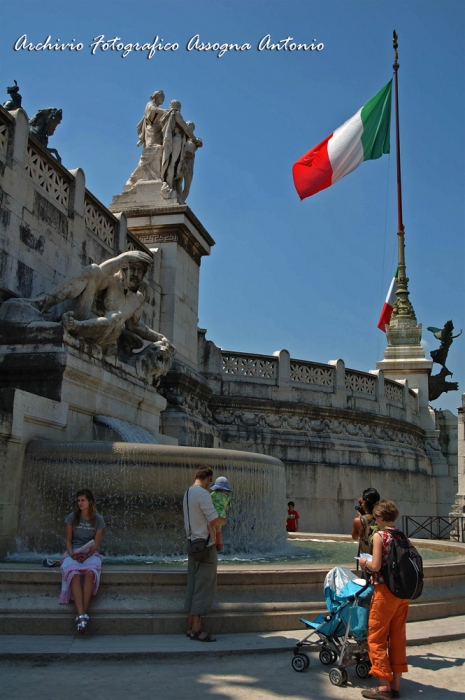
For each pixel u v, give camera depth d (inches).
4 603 245.8
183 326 711.7
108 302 473.4
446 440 1093.8
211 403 781.9
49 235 489.1
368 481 847.7
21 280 449.7
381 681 202.4
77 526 255.4
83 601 243.4
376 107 995.9
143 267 491.2
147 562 337.7
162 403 547.2
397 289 1210.0
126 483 346.9
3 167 435.2
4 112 439.2
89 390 424.8
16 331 400.2
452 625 286.2
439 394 1317.7
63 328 396.5
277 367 833.5
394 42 1298.0
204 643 237.5
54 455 347.9
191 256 751.7
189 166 764.6
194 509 247.9
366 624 213.9
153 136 748.0
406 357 1122.7
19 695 186.1
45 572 250.5
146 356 527.2
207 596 244.1
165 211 697.6
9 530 337.1
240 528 395.2
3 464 335.0
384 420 917.8
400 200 1258.6
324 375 873.5
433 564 319.6
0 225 427.8
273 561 378.0
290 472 785.6
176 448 360.5
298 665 217.6
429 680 217.2
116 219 604.7
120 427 433.1
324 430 843.4
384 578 206.2
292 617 261.9
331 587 227.3
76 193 529.3
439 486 1018.7
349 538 542.0
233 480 381.7
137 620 246.8
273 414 812.0
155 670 212.7
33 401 359.3
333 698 195.5
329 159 986.7
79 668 212.5
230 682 203.2
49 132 602.9
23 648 223.3
